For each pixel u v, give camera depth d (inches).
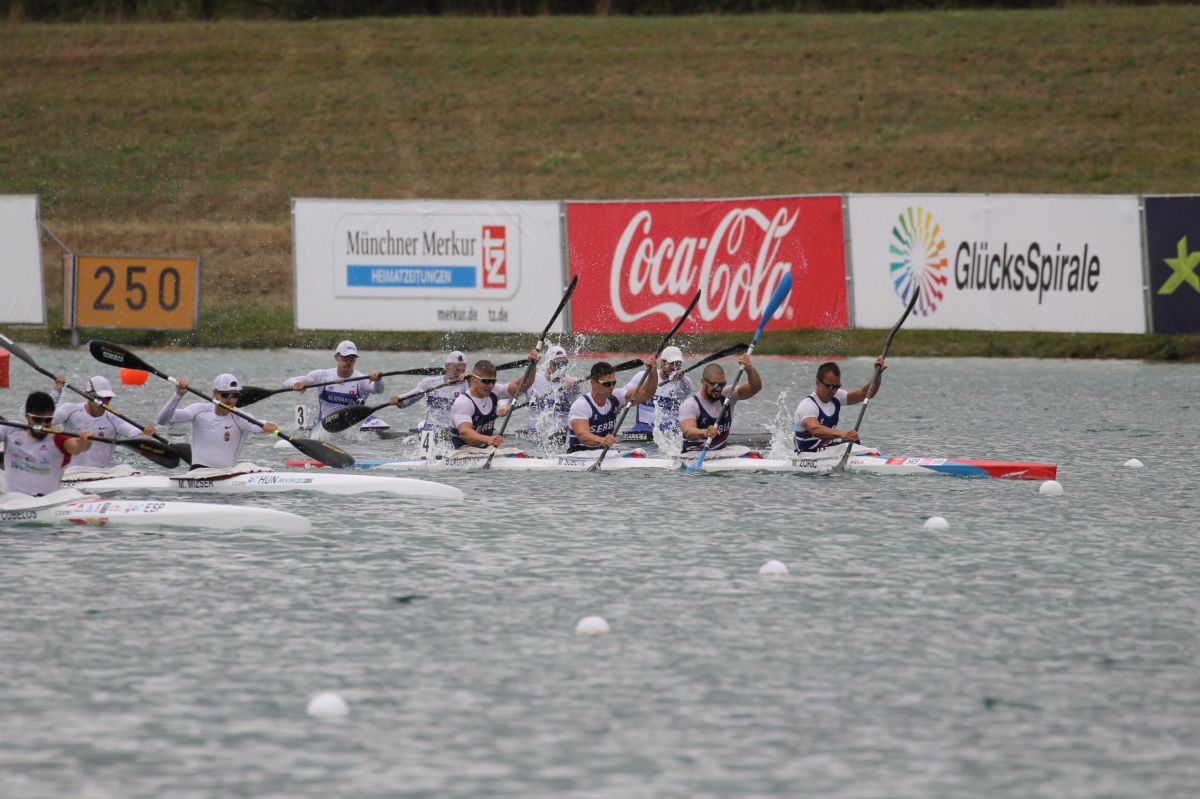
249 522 2169.0
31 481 2252.7
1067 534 2112.5
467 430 2792.8
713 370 2719.0
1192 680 1457.9
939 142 7509.8
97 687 1435.8
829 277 4402.1
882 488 2509.8
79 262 5024.6
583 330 4579.2
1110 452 2888.8
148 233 6953.7
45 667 1493.6
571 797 1181.7
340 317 4726.9
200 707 1382.9
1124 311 4249.5
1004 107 7819.9
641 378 2827.3
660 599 1754.4
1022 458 2822.3
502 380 4414.4
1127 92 7824.8
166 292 4992.6
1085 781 1216.2
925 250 4330.7
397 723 1342.3
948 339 4884.4
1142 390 3902.6
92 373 4421.8
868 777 1223.5
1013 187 6973.4
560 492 2481.5
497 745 1290.6
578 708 1381.6
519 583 1831.9
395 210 4653.1
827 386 2719.0
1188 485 2509.8
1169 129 7411.4
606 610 1707.7
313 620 1667.1
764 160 7504.9
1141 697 1409.9
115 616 1679.4
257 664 1507.1
